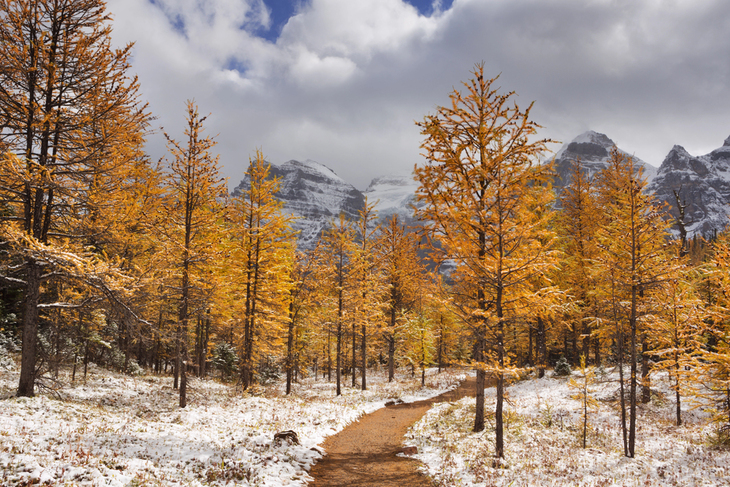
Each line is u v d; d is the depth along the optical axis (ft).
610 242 50.55
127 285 40.47
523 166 35.45
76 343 58.03
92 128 42.52
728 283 41.83
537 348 94.63
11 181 37.22
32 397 38.78
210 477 27.04
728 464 35.01
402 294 101.04
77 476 22.52
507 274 37.37
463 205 37.22
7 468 21.38
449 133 38.47
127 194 43.91
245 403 59.00
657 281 41.88
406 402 78.59
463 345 144.56
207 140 52.90
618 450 41.75
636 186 45.80
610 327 50.01
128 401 51.37
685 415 56.03
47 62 39.63
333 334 84.17
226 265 65.05
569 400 63.87
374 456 39.88
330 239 84.23
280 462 32.91
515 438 43.96
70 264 36.52
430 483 32.24
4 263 40.14
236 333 75.31
